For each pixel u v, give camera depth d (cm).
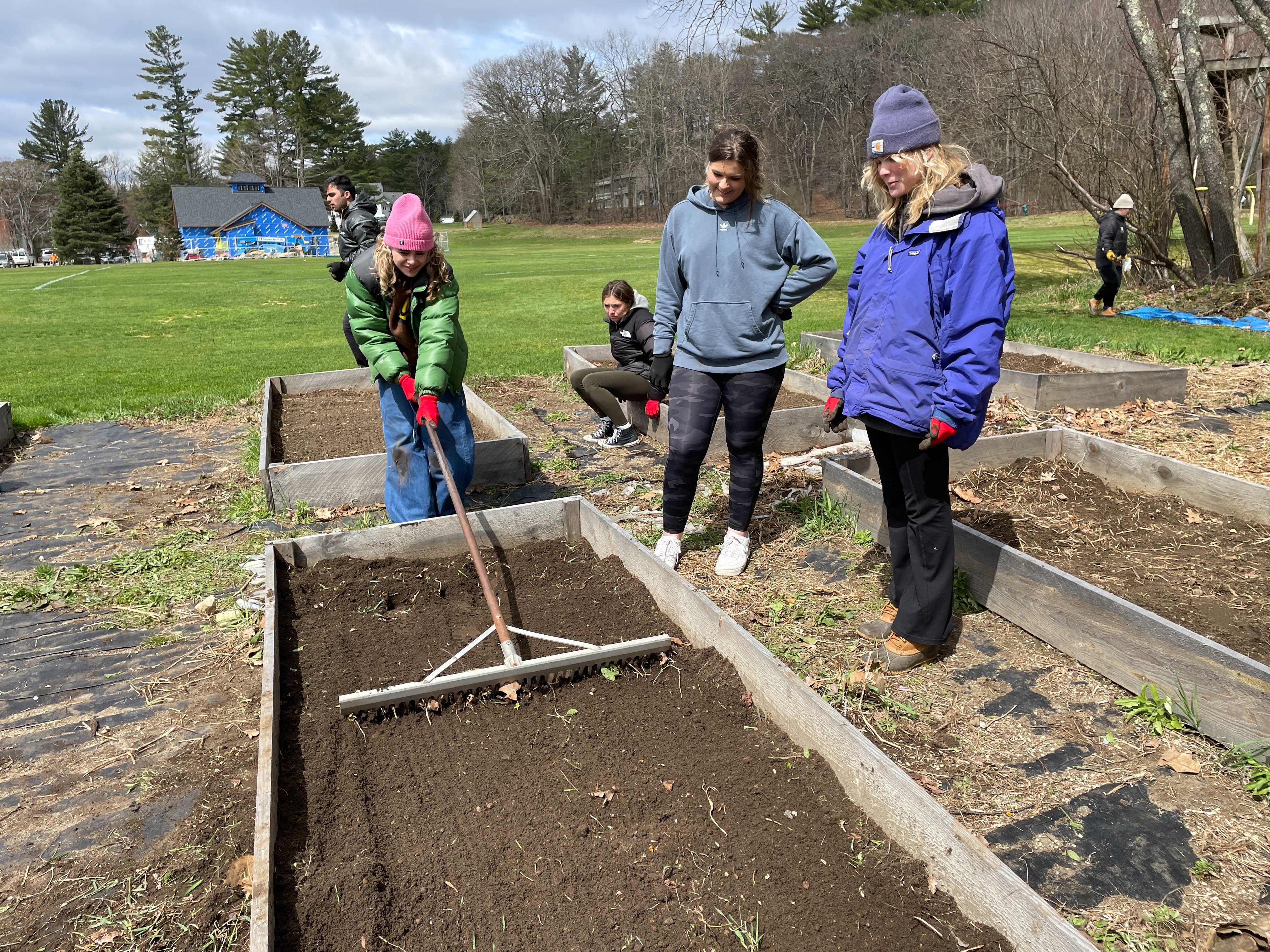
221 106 8800
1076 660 321
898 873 221
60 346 1426
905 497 307
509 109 8288
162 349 1363
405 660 335
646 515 493
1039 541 416
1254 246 1499
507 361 1064
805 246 377
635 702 307
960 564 378
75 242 7625
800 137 6794
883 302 297
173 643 364
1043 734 283
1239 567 376
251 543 472
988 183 275
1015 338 1014
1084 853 231
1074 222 4791
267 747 259
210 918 218
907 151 281
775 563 423
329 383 870
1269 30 1155
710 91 6016
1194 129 1406
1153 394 704
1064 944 183
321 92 8775
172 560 447
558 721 299
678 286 418
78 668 346
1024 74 1553
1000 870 198
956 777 263
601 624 360
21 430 761
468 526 359
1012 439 505
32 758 288
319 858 231
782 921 210
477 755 281
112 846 246
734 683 309
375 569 407
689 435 398
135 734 300
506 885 225
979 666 324
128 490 578
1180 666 280
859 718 292
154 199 8881
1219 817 241
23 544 479
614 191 8612
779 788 256
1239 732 263
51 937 215
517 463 559
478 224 8194
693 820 246
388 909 215
